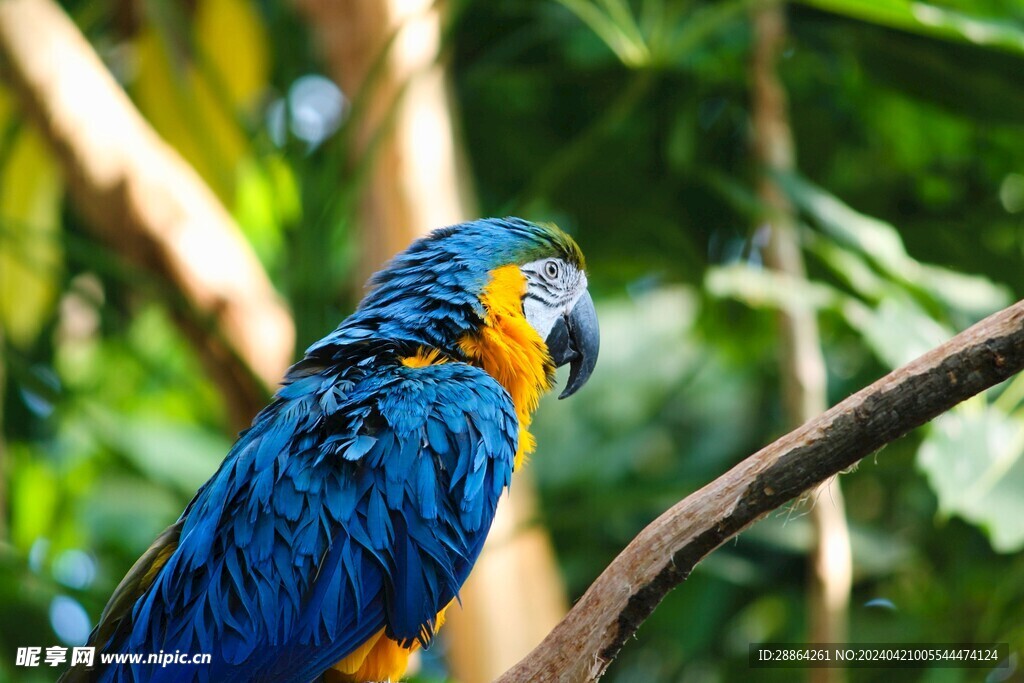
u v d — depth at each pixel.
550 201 8.08
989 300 6.91
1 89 7.15
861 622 8.13
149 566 4.21
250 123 8.27
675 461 8.49
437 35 6.25
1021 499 5.51
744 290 6.45
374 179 6.02
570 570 8.23
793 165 7.88
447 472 4.11
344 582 3.91
